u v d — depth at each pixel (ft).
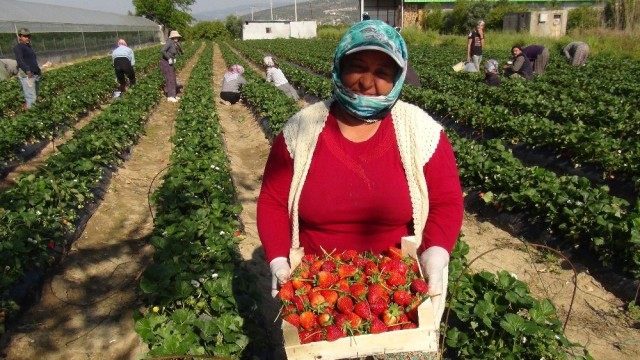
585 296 18.72
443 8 183.52
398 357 7.80
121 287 19.69
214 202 21.86
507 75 62.49
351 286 8.13
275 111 43.68
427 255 8.29
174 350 11.94
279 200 9.03
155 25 274.98
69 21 135.03
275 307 17.72
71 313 18.15
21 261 19.31
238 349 13.20
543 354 12.91
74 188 26.00
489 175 26.43
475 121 37.78
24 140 37.40
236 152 40.32
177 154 29.99
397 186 8.34
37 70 50.37
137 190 30.66
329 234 8.89
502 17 155.12
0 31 92.17
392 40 7.58
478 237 23.61
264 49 158.61
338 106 8.47
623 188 27.25
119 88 68.44
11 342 16.57
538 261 21.22
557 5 184.96
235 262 18.35
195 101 50.06
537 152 32.86
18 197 23.49
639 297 18.03
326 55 109.91
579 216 21.11
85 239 23.71
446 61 83.25
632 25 99.71
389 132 8.32
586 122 36.83
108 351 16.21
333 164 8.33
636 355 15.52
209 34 326.03
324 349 7.70
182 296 14.78
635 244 18.56
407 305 7.91
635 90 48.01
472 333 14.03
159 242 17.79
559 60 77.66
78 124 50.19
